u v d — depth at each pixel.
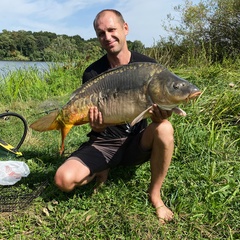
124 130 1.58
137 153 1.55
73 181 1.47
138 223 1.38
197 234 1.35
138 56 1.59
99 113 1.33
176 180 1.67
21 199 1.55
